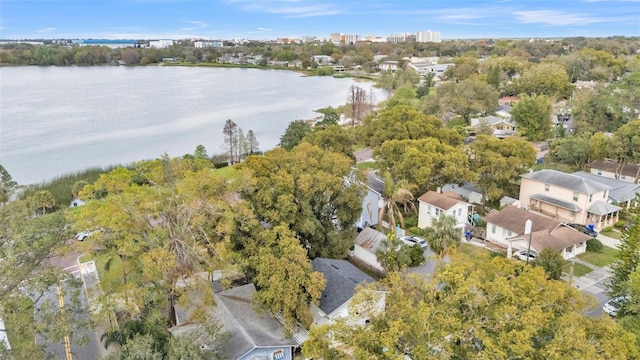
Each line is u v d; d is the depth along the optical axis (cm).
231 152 7650
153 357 2281
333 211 3972
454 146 5903
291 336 2792
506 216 4419
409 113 6212
